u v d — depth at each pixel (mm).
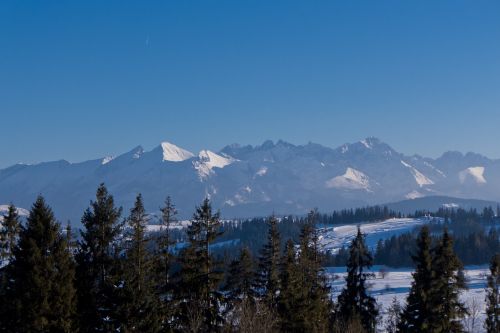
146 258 39906
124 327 35062
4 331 36688
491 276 63656
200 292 44094
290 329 49500
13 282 38250
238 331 38500
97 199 41844
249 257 56344
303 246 59625
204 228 45250
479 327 78875
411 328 52875
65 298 37062
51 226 38500
